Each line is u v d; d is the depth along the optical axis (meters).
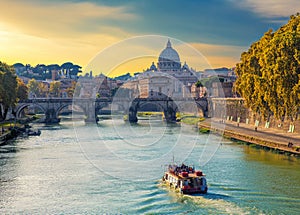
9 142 112.06
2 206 51.62
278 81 93.88
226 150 90.94
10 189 59.09
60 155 87.44
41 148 99.25
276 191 55.44
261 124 131.25
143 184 58.47
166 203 50.34
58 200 53.22
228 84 193.38
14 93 148.12
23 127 148.25
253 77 120.69
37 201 53.16
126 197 53.09
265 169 69.69
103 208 49.41
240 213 46.31
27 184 61.59
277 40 97.62
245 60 142.38
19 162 79.38
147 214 46.88
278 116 101.50
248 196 52.75
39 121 197.50
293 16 105.38
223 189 56.44
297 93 89.44
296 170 69.00
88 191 56.50
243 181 60.81
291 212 46.78
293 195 53.50
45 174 67.88
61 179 63.94
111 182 60.34
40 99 193.00
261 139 99.19
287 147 88.19
